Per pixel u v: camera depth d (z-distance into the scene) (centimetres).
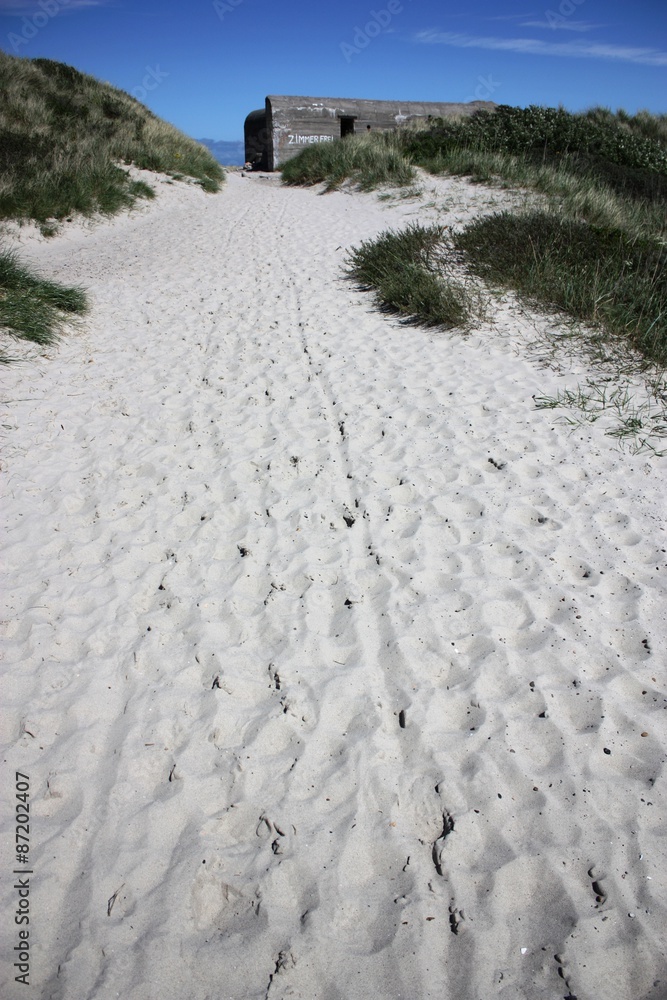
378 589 306
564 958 170
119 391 524
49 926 183
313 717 243
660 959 169
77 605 304
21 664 270
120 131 1588
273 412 484
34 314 615
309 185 1570
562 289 643
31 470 413
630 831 199
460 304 645
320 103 2081
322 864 195
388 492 380
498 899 184
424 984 167
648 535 331
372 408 479
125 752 233
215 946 178
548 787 212
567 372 519
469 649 269
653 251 710
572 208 966
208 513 369
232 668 265
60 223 1095
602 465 394
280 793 217
